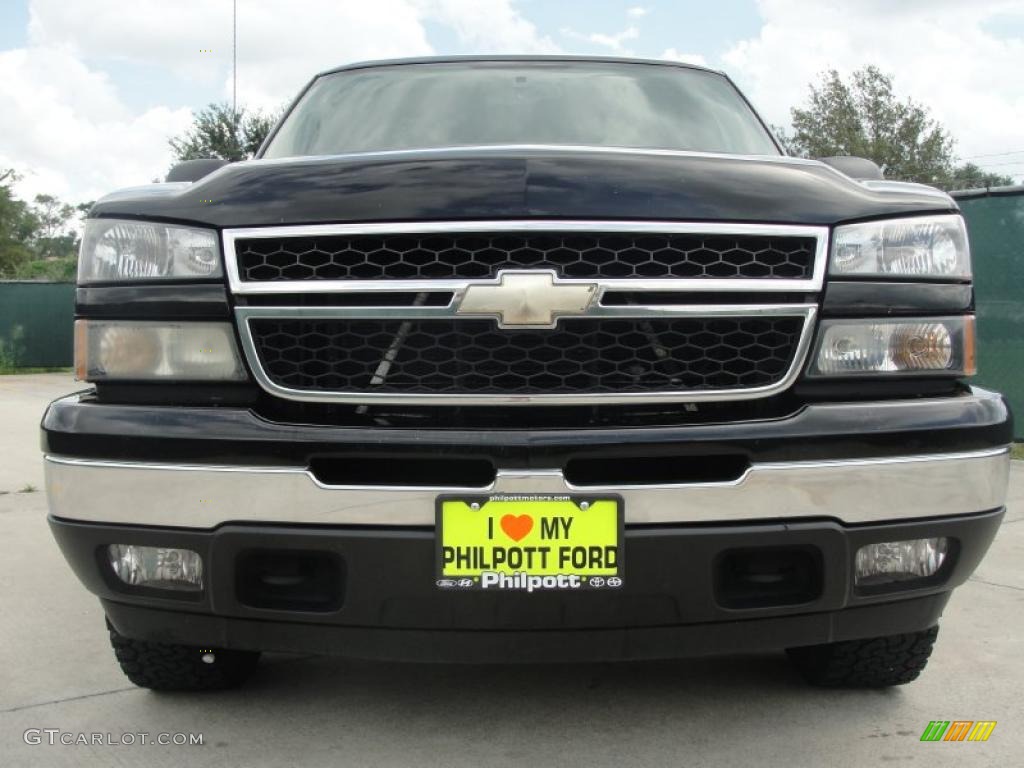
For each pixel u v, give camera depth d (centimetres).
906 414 221
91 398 232
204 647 257
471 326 217
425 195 218
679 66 369
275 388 217
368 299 215
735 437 212
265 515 212
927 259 230
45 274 4575
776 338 223
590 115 329
